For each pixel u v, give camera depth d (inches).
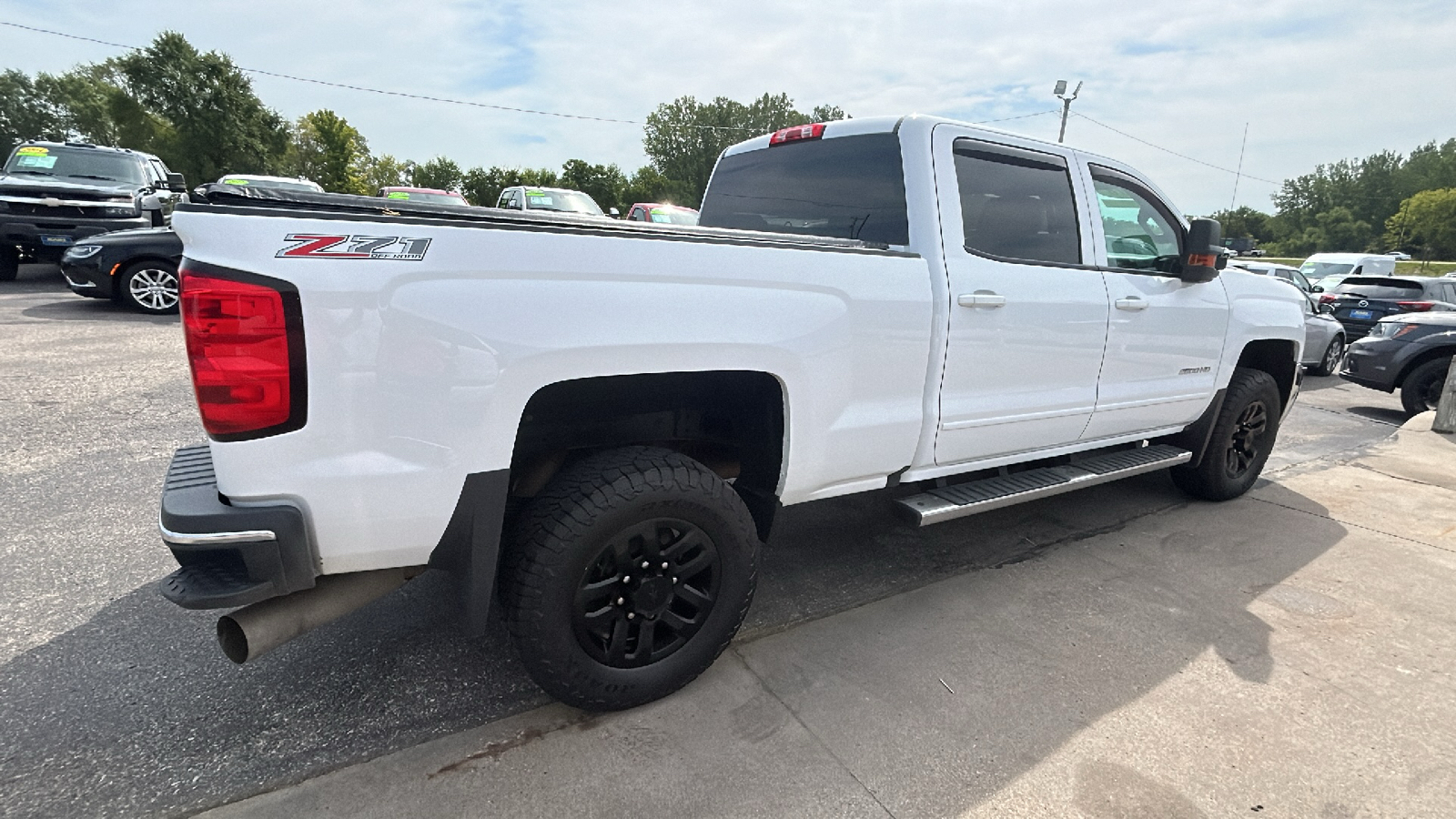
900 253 104.9
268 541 66.7
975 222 116.5
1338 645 112.0
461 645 103.0
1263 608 123.7
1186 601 125.6
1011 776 81.2
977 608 120.7
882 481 113.0
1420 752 87.5
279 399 65.1
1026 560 141.3
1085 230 133.6
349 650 101.2
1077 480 133.7
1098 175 139.3
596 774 79.1
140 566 121.0
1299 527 163.6
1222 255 144.3
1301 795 79.7
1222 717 93.1
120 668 94.5
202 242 63.9
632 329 79.4
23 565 120.0
